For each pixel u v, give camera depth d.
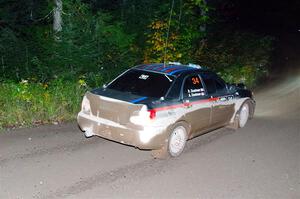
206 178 6.51
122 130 6.70
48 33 12.00
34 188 5.75
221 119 8.68
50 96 9.59
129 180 6.24
